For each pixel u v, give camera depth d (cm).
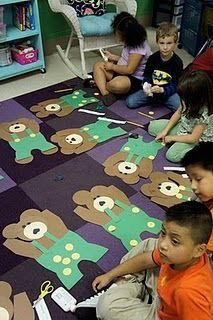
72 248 141
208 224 85
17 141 195
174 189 168
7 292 126
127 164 182
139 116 220
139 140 199
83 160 184
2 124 207
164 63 216
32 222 151
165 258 87
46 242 143
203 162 101
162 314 97
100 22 253
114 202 161
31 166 180
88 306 118
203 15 269
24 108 222
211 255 100
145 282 119
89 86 247
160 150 192
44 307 121
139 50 226
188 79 169
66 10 238
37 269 134
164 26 210
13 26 258
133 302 108
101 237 146
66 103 228
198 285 84
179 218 84
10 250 140
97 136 201
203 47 266
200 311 81
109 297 109
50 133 202
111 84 229
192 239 83
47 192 166
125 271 120
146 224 152
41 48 258
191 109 173
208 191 103
